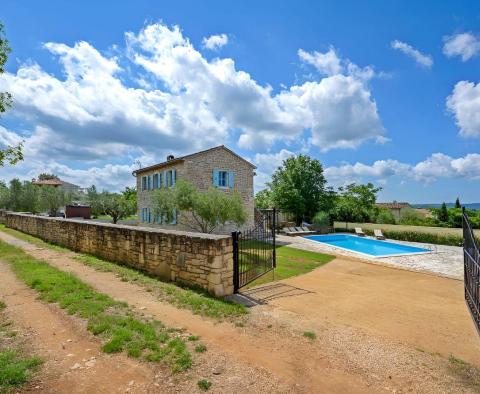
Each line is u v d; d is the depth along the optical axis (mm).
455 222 26000
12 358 3295
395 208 43219
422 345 3971
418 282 7848
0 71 6617
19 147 7227
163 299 5637
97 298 5414
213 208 13648
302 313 5156
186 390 2854
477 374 3250
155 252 7605
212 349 3701
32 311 4805
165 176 19844
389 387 2965
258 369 3254
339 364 3400
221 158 19234
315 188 28453
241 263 6984
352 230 23938
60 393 2756
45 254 10641
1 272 7535
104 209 31141
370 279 8133
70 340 3809
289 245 15492
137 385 2910
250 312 5102
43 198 30031
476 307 4586
